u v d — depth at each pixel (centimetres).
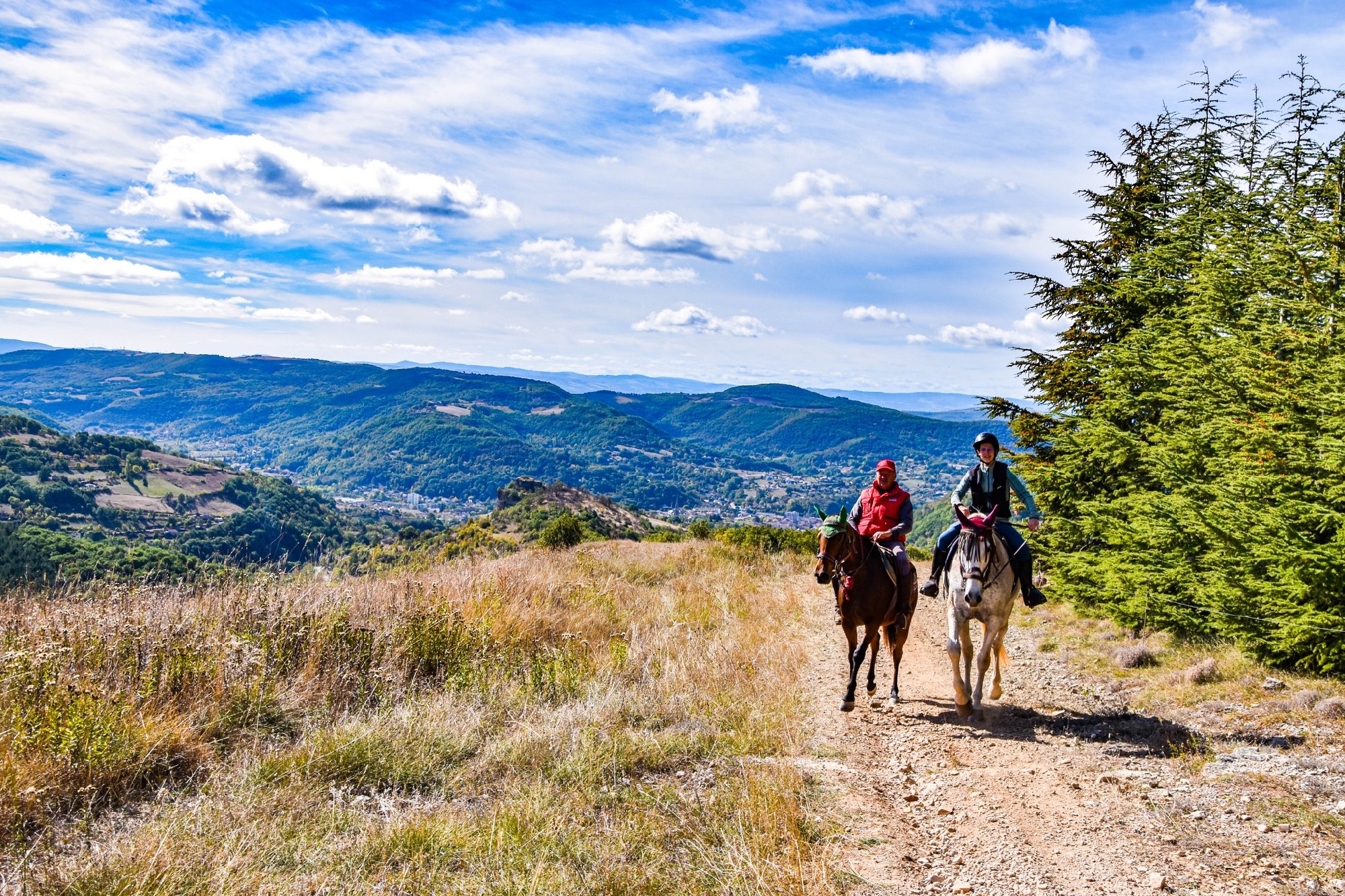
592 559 1980
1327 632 727
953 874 430
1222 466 932
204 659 727
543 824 489
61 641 690
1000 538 739
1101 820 484
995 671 875
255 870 422
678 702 765
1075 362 1447
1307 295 916
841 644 1119
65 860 427
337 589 1017
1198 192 1392
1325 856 409
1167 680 837
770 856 436
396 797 551
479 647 932
